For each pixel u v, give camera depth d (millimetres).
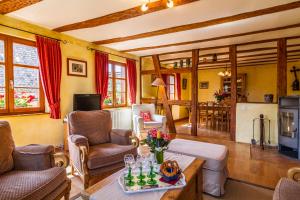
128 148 2535
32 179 1569
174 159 2062
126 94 5844
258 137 4438
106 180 1600
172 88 7949
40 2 2588
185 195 1609
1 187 1432
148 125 4699
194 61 5219
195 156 2342
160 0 2557
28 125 3381
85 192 1413
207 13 2906
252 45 4809
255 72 8023
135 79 5969
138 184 1515
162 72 5832
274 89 7668
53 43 3648
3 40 3100
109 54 5152
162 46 4898
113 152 2371
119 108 5480
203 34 3887
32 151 1859
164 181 1574
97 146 2648
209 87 8867
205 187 2299
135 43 4660
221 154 2377
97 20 3164
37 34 3438
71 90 4137
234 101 4699
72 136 2512
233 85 4699
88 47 4512
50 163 1912
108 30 3703
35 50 3531
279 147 3828
